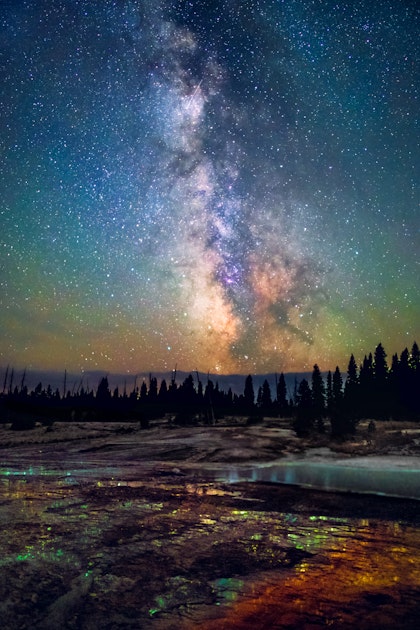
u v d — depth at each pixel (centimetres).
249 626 381
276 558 574
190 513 838
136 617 403
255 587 474
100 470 1473
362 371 4438
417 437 1967
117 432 2745
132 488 1120
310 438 2130
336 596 446
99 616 404
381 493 998
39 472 1430
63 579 500
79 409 3878
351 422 2258
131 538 671
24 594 457
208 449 1912
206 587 475
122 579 500
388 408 3844
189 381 5403
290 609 415
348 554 587
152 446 2067
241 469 1439
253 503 927
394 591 458
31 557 577
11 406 3828
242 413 4744
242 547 623
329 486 1088
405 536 672
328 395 4497
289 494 1011
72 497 1000
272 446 1936
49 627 383
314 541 650
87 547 623
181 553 596
